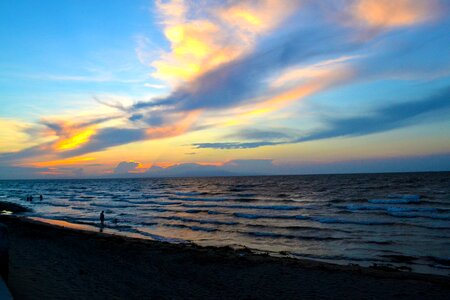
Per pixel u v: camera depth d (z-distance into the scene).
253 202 48.34
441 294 9.51
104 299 7.94
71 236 19.52
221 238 21.38
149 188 104.06
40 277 9.33
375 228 23.64
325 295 9.43
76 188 114.50
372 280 10.95
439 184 76.31
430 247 17.41
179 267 12.56
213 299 8.85
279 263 13.30
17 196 74.44
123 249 15.86
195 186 110.81
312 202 45.53
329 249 17.56
